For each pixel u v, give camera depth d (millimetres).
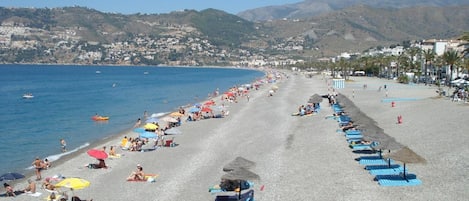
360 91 117688
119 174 39969
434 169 35781
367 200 30000
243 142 53094
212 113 78875
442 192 30422
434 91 110625
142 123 74438
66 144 56562
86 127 71062
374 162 39250
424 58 160000
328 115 72562
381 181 33438
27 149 53531
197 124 68875
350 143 48062
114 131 67000
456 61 125938
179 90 153250
